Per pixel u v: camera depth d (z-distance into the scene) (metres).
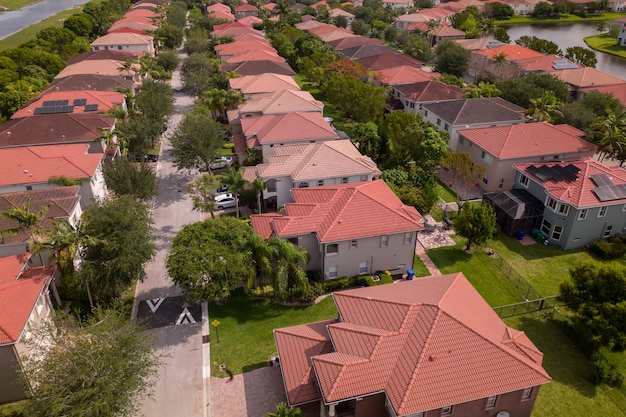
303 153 52.00
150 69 91.62
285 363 28.81
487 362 25.72
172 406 29.66
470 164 51.38
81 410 23.45
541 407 29.81
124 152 56.69
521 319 37.22
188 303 38.59
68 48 107.06
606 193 45.06
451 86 77.75
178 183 58.41
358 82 71.75
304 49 102.00
